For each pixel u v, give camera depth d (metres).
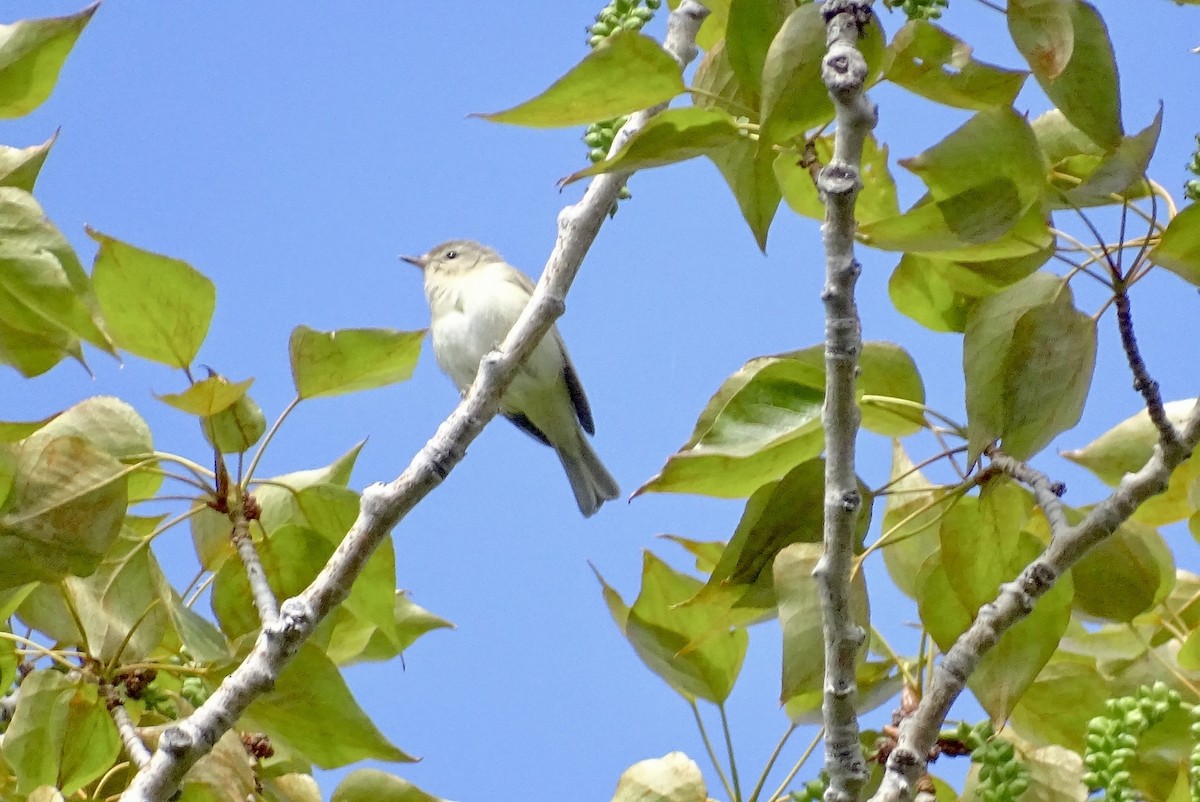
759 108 5.71
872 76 5.61
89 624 6.95
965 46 5.72
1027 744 6.77
